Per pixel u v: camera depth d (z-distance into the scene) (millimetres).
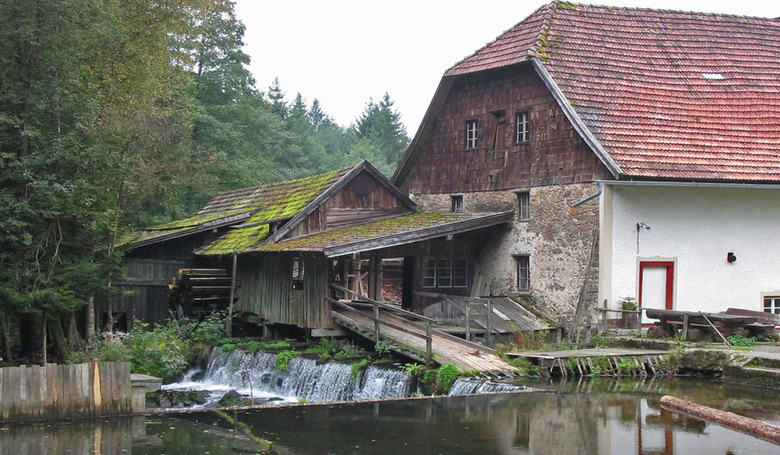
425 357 15922
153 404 16547
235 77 39750
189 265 24984
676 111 19984
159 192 30797
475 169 22500
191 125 32562
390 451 10844
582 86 19891
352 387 16031
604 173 18469
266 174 40906
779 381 14305
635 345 17406
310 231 21750
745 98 20797
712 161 18578
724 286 19234
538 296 20250
